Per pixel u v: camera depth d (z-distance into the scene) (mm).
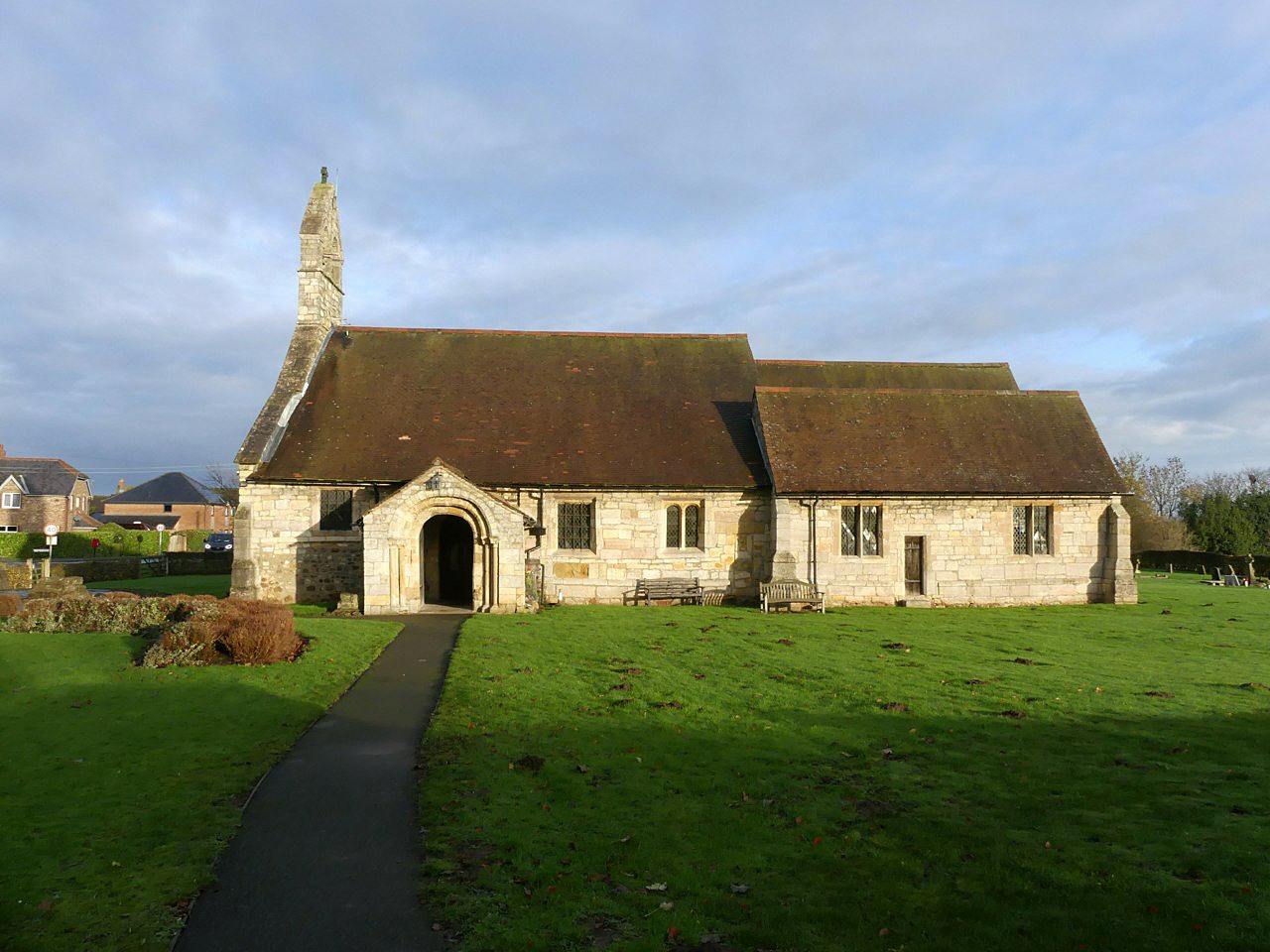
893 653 19297
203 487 99375
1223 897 7742
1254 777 10891
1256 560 47969
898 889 7953
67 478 83938
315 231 32719
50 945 6875
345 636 20453
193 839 8945
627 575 28578
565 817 9531
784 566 27750
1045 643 21047
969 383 37344
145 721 13094
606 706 14172
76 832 9055
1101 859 8555
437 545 29875
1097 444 31297
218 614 17953
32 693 14695
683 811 9734
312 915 7473
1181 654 19656
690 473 29000
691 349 35438
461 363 33188
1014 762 11500
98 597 21344
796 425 30250
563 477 28281
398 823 9492
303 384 30797
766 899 7727
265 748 11938
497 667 17047
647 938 7035
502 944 6953
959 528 29359
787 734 12711
